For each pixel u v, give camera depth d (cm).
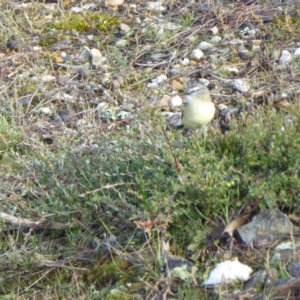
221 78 810
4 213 602
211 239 542
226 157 562
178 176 562
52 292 569
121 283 544
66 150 646
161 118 571
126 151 626
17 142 729
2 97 807
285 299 485
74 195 610
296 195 541
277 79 781
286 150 562
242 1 950
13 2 1027
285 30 868
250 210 546
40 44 933
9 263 583
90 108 780
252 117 610
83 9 1002
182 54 874
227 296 492
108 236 590
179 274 522
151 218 556
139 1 1009
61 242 609
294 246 506
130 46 912
